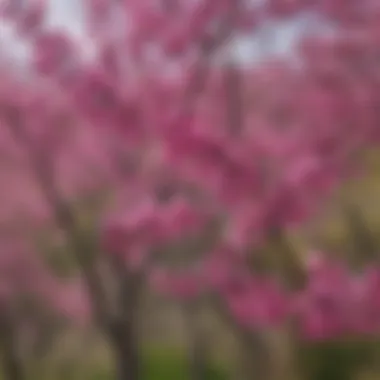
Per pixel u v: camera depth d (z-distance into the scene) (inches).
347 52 75.4
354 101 75.9
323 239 78.2
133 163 75.4
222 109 74.5
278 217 72.2
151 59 74.6
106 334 75.6
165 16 74.3
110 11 74.4
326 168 72.9
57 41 73.1
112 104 72.9
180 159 71.5
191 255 76.5
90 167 77.0
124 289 73.9
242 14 73.8
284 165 73.5
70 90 73.3
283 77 76.5
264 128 75.7
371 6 74.5
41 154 76.0
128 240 73.1
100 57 74.1
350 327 72.4
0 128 75.8
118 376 74.0
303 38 75.1
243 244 73.9
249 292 73.7
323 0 74.0
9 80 75.5
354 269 76.8
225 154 71.1
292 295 73.2
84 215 77.4
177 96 73.9
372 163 77.2
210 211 73.5
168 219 72.8
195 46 74.2
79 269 78.4
